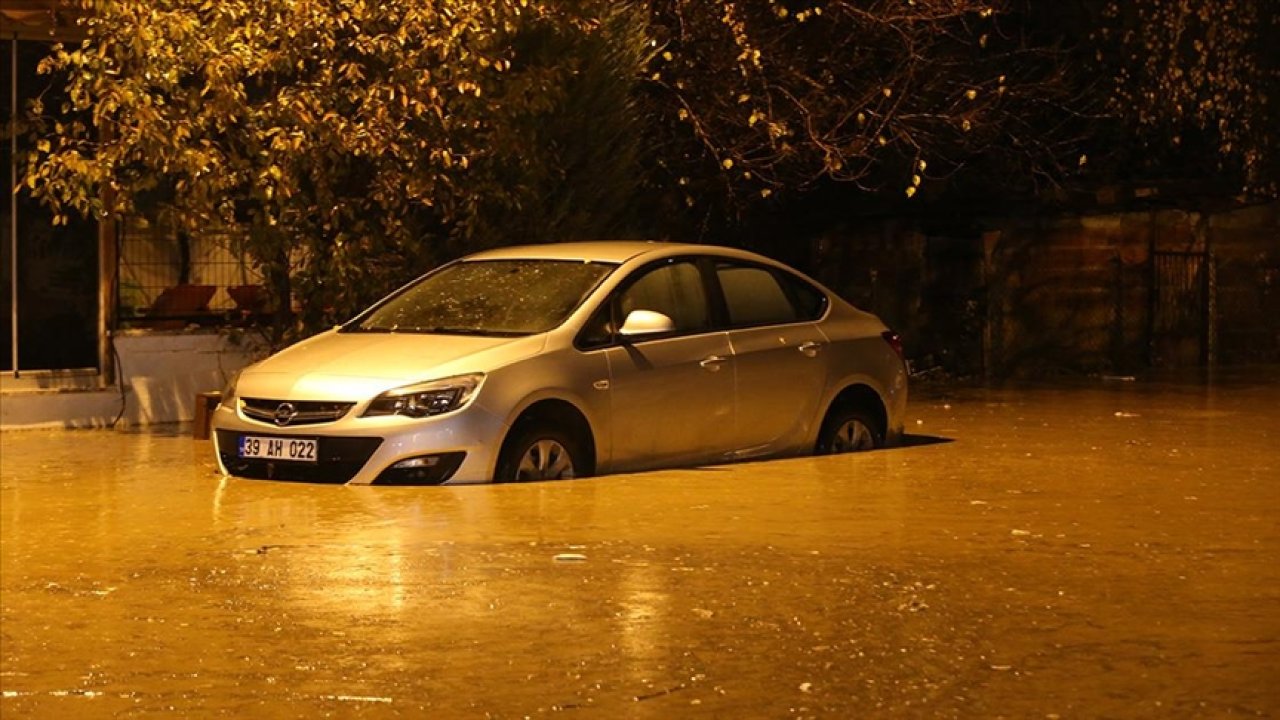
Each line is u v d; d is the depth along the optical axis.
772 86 21.45
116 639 8.40
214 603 9.11
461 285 13.76
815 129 21.92
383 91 16.67
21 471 14.34
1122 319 24.75
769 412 13.94
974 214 24.83
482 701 7.33
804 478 13.16
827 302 14.66
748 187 23.00
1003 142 25.31
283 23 16.41
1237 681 7.62
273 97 16.95
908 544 10.69
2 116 17.56
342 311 17.67
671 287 13.61
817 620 8.71
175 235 18.34
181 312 18.41
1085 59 25.83
